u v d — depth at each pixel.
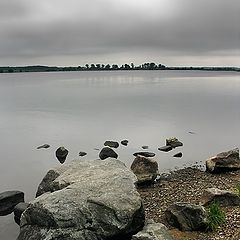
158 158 40.59
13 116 79.62
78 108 94.19
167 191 27.27
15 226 23.36
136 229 17.69
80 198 17.89
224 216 19.94
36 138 54.41
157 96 132.88
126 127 63.06
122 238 17.41
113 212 17.19
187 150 44.81
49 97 131.38
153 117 75.75
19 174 35.78
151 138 52.59
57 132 59.22
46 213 17.25
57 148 47.41
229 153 32.50
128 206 17.56
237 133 57.22
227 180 29.61
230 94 140.75
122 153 43.41
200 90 166.88
